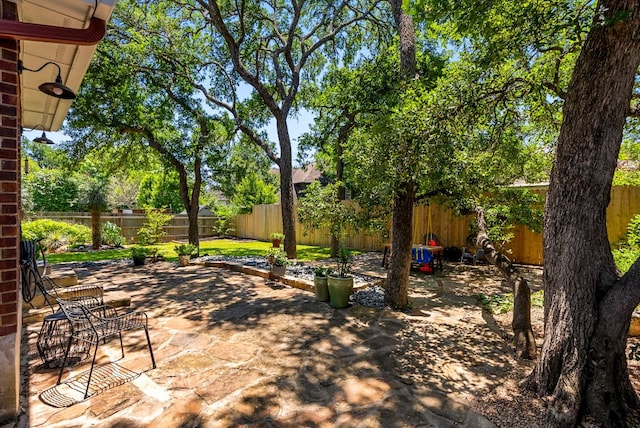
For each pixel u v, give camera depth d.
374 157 3.73
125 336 3.83
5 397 2.21
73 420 2.29
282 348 3.55
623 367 2.36
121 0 8.70
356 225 6.49
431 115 3.44
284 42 10.10
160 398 2.58
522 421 2.34
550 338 2.62
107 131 9.41
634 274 2.30
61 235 11.60
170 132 10.72
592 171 2.49
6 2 2.16
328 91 10.59
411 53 5.49
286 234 9.38
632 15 2.22
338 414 2.42
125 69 8.84
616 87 2.39
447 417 2.39
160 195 18.14
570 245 2.54
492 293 6.06
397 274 5.05
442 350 3.58
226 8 9.49
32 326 4.00
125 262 9.02
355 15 10.55
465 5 2.96
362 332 4.05
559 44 3.09
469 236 9.05
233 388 2.75
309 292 5.89
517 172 5.78
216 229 18.00
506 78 3.57
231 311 4.79
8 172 2.20
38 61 3.07
